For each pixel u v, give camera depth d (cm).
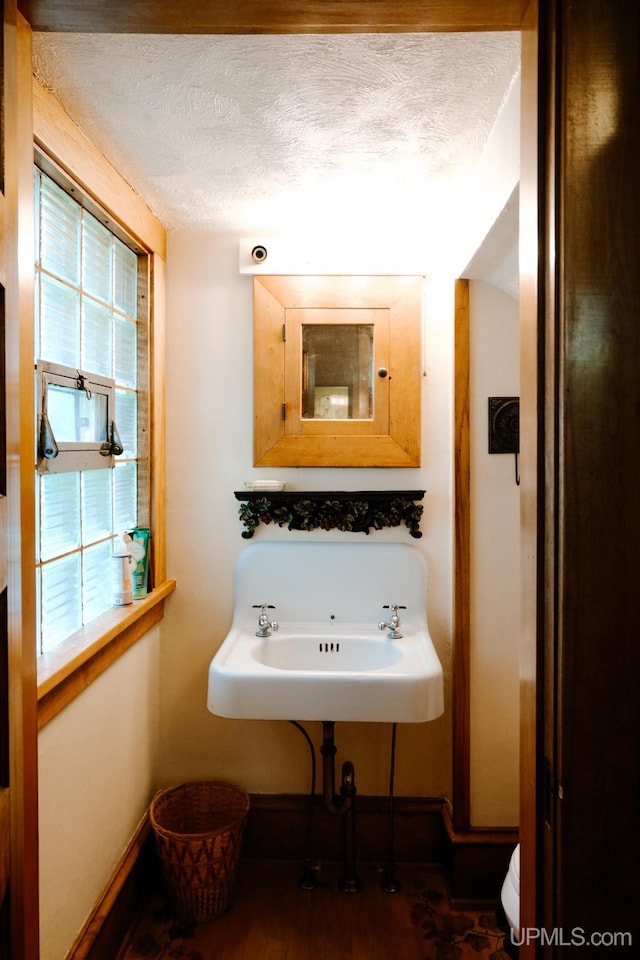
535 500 79
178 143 141
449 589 195
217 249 197
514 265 166
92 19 84
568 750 73
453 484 190
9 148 78
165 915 171
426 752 196
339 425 195
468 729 185
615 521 73
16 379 78
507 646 187
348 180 161
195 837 162
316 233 194
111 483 170
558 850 74
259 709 156
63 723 129
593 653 73
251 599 197
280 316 195
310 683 155
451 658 193
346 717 155
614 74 73
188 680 198
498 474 187
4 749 77
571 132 73
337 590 196
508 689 186
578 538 73
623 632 73
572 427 73
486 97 123
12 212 78
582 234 73
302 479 197
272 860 195
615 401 73
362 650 189
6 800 76
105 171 148
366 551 196
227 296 197
